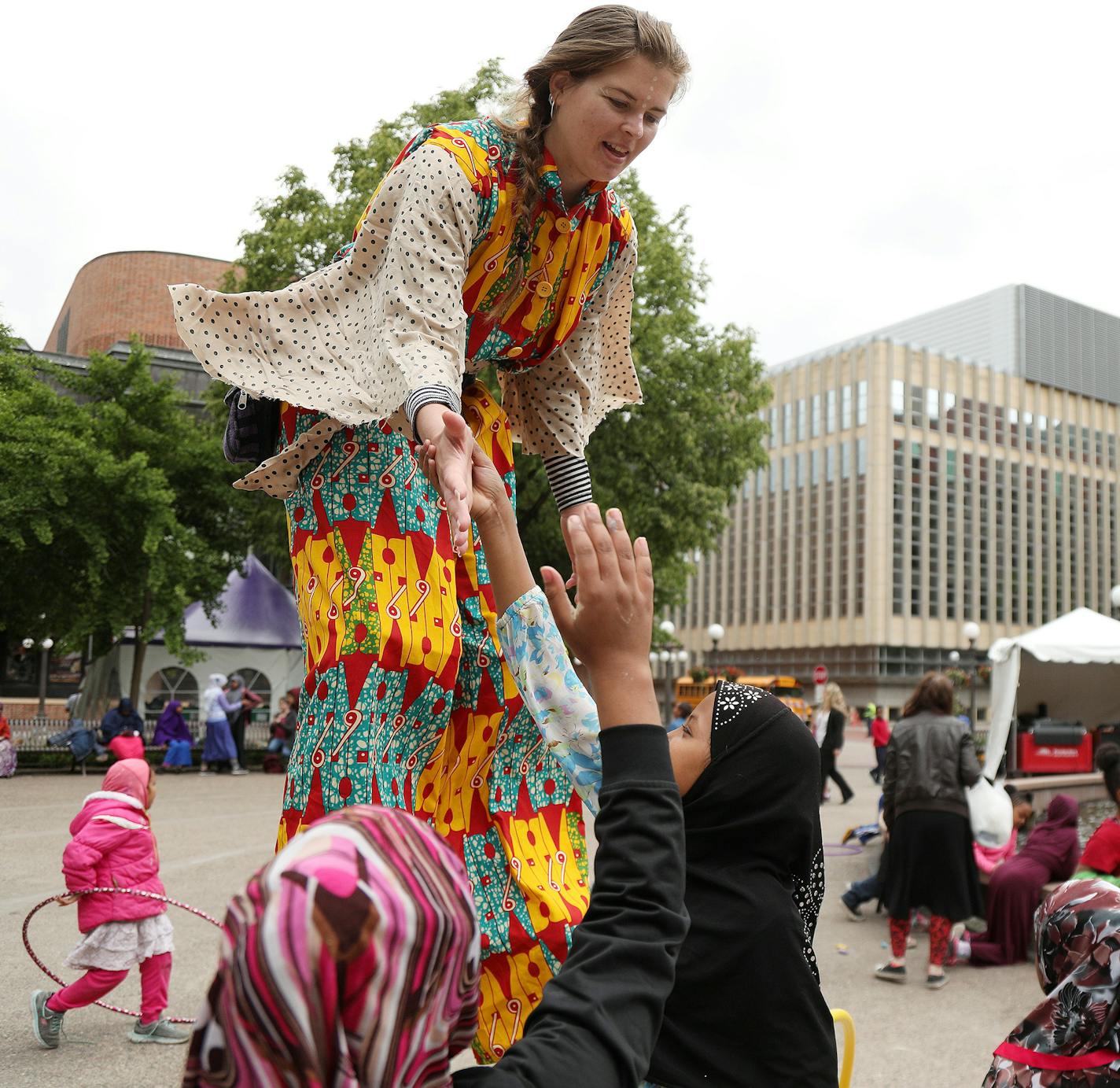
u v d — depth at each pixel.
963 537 79.12
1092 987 2.54
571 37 2.09
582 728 1.41
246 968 0.61
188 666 20.48
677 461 21.42
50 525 18.36
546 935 2.21
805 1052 1.67
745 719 1.77
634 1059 0.93
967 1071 5.05
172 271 53.38
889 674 74.31
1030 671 25.53
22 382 20.09
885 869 8.78
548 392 2.58
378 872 0.66
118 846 4.73
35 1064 4.41
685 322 21.52
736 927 1.69
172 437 21.20
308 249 21.02
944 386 79.88
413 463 2.19
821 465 79.94
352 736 2.05
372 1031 0.63
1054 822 7.86
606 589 1.17
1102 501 88.25
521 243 2.24
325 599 2.14
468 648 2.27
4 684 42.56
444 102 21.17
